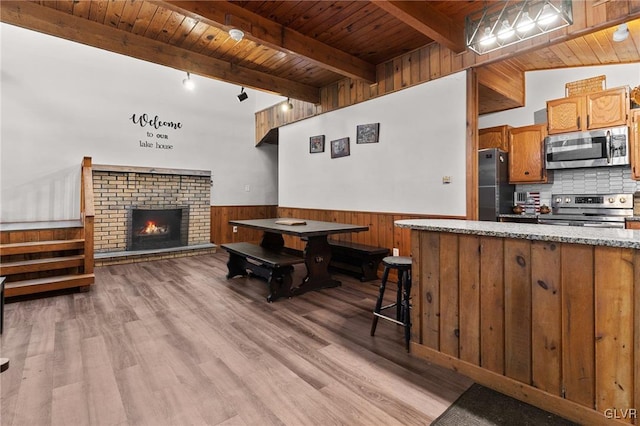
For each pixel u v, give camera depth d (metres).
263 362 2.09
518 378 1.71
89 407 1.64
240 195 6.93
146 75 5.75
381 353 2.22
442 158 3.69
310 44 3.70
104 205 5.34
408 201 4.04
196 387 1.82
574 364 1.52
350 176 4.82
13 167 4.70
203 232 6.39
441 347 2.04
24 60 4.75
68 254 4.02
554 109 4.25
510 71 4.29
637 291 1.34
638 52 3.73
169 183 5.98
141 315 2.92
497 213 4.35
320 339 2.44
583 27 2.59
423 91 3.87
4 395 1.73
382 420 1.56
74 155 5.12
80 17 3.34
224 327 2.66
